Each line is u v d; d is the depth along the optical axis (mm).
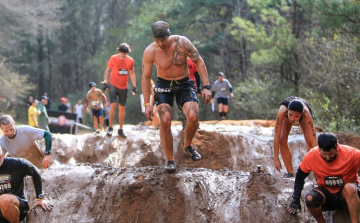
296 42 15656
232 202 5418
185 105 5805
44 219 5473
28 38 36062
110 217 5527
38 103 11234
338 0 11836
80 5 36875
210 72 25250
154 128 10117
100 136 9062
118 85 8727
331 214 5219
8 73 24141
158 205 5508
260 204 5301
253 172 5746
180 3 22219
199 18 24031
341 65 12586
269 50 15836
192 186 5594
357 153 4754
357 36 12219
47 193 5801
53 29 31312
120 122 9000
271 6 18375
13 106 26641
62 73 40844
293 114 5504
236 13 22484
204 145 8992
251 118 20375
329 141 4566
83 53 37156
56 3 31578
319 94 13750
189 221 5355
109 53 28547
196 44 24562
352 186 4703
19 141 6121
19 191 5328
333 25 12500
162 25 5578
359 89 11938
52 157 8453
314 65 14438
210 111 23219
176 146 8938
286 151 6266
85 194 5754
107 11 38031
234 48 24344
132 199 5602
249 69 21625
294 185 5371
